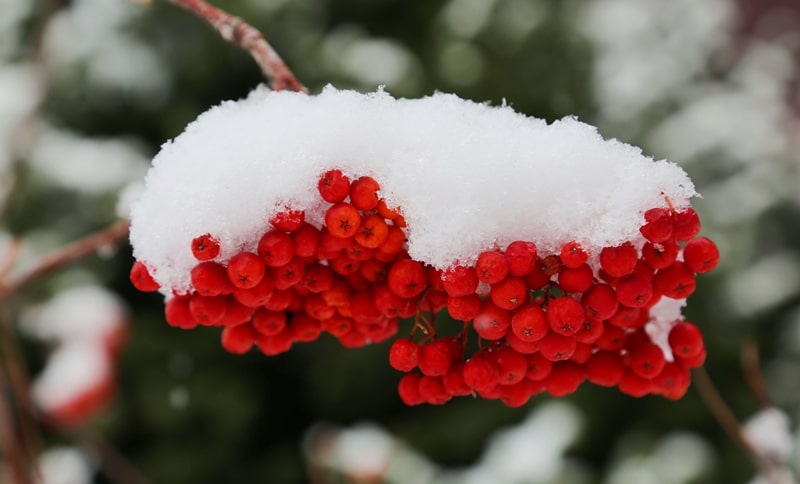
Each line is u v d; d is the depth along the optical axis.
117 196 1.03
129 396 1.04
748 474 1.06
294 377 1.18
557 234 0.51
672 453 1.05
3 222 1.01
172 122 1.11
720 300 1.17
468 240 0.51
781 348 1.21
